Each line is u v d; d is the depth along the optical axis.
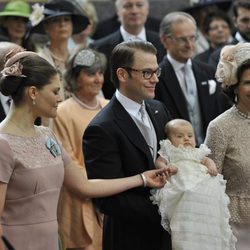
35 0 32.78
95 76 22.73
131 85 17.58
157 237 17.97
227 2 32.25
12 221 15.74
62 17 26.17
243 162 18.27
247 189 18.31
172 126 18.02
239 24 28.33
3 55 18.45
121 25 28.27
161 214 17.38
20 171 15.74
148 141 17.88
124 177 17.66
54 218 16.23
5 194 15.66
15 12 27.97
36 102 15.96
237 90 18.50
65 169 16.95
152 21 31.20
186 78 24.97
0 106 21.91
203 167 17.67
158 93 24.67
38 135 16.27
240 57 18.41
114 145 17.50
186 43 24.86
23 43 27.25
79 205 22.02
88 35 30.73
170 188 17.39
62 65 25.98
